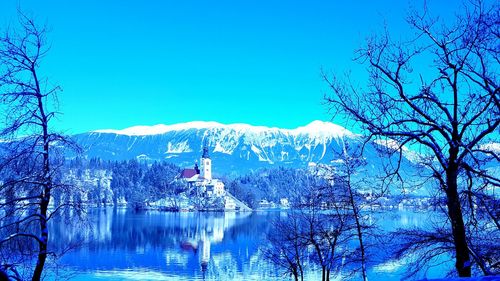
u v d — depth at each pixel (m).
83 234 68.81
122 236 108.19
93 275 55.50
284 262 38.62
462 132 13.88
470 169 14.05
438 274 27.22
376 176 14.87
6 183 15.04
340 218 29.16
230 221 168.62
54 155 16.30
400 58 14.10
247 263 69.12
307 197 32.47
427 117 13.99
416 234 19.88
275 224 43.41
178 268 64.44
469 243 16.47
